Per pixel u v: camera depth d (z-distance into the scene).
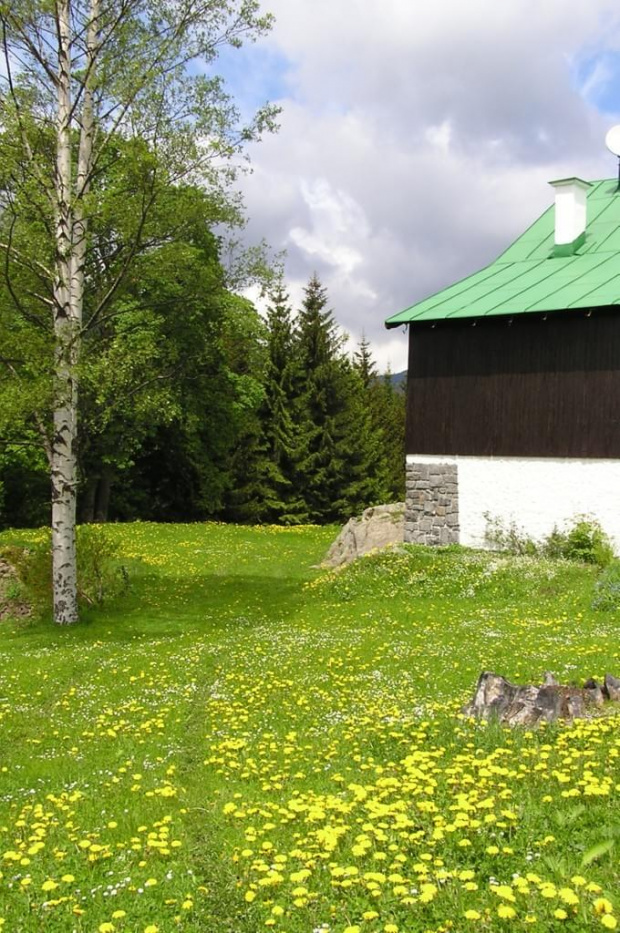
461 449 25.55
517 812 6.70
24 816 7.84
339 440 53.22
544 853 6.06
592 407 23.34
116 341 19.55
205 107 19.16
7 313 19.39
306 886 5.84
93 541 22.50
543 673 12.23
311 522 52.50
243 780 8.68
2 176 18.22
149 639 17.89
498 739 9.02
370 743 9.48
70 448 19.53
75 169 21.83
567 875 5.67
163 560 29.47
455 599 20.16
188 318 24.53
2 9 17.59
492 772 7.59
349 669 13.47
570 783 7.39
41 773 9.38
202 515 50.50
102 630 18.98
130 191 19.41
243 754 9.48
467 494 25.44
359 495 53.47
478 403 25.28
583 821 6.52
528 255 28.03
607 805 6.75
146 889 6.11
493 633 15.70
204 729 10.73
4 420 17.45
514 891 5.45
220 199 20.42
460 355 25.61
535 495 24.25
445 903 5.48
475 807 6.76
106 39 18.92
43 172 18.92
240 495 51.12
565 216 27.23
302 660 14.27
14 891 6.16
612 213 28.56
